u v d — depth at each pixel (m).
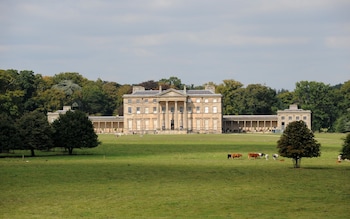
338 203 62.28
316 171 93.44
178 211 58.16
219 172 91.81
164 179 82.56
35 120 132.88
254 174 88.94
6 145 128.38
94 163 109.56
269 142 181.12
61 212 57.75
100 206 60.81
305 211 57.91
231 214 56.59
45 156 131.62
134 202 63.06
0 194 68.69
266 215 56.06
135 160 117.50
